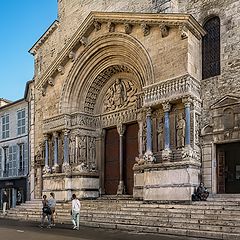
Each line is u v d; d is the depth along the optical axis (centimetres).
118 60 2405
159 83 1995
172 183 1867
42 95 2780
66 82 2594
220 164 1870
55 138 2627
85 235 1509
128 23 2203
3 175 3791
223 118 1855
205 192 1788
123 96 2491
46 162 2684
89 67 2536
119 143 2506
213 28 2000
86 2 2853
